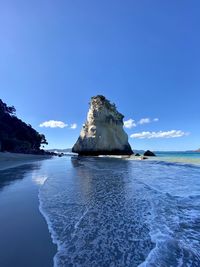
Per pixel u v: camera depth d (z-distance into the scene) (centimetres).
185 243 561
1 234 629
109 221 752
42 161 4838
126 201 1036
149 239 593
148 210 880
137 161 4338
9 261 474
